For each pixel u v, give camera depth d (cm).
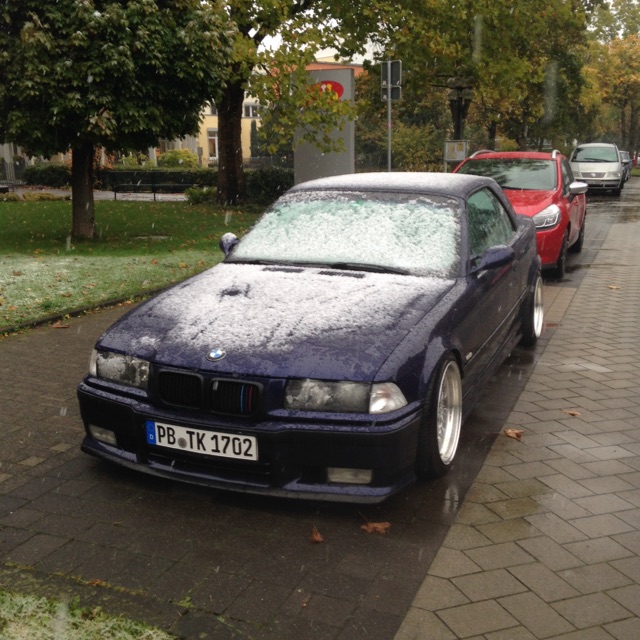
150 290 915
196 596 300
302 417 348
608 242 1477
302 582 310
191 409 363
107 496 389
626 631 278
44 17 1137
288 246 498
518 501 383
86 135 1213
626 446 458
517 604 295
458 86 2109
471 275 465
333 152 2067
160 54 1182
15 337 710
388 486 357
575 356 660
